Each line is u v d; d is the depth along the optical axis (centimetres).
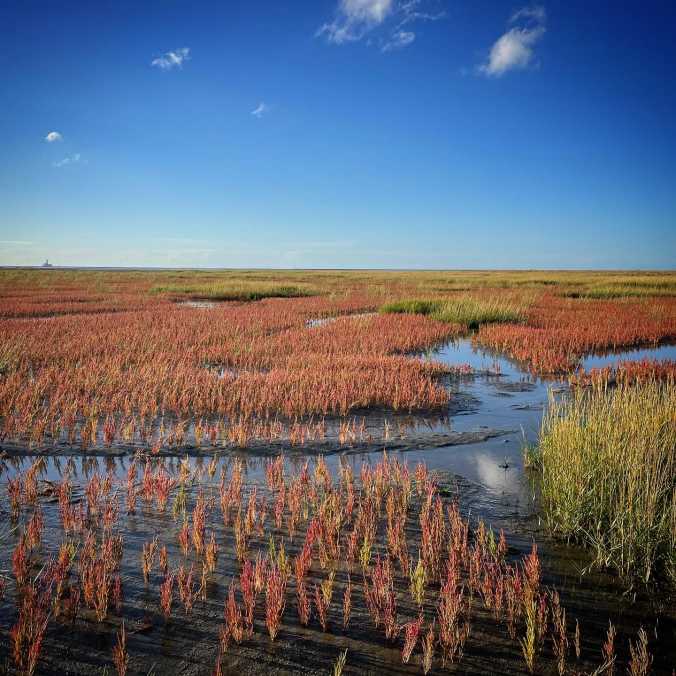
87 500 508
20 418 768
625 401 671
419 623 328
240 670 312
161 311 2320
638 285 4100
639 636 347
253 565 417
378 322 1895
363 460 664
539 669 320
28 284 4572
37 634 314
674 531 421
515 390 1043
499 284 4497
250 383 969
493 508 529
